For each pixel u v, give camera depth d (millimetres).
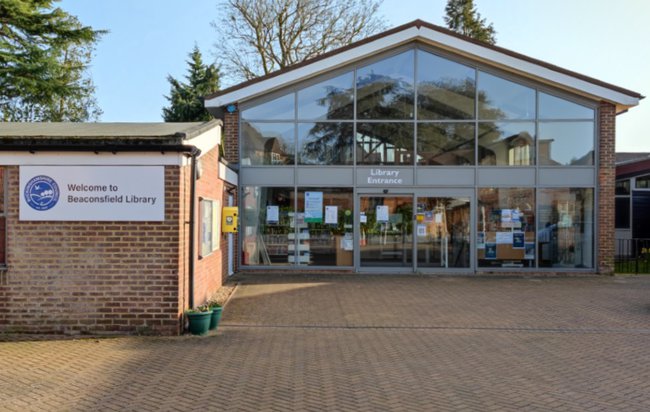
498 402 5316
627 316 9422
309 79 14672
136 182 7879
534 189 14547
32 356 6754
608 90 14000
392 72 14742
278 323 8758
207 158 9930
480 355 7012
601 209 14359
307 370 6273
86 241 7879
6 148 7688
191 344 7395
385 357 6871
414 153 14602
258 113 14719
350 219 14625
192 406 5117
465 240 14555
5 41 21641
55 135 7988
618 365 6617
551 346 7496
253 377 5988
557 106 14578
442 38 14219
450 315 9430
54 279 7875
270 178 14641
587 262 14492
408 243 14594
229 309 9797
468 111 14656
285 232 14617
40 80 22219
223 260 12539
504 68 14398
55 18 22156
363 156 14664
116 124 10891
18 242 7875
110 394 5422
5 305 7883
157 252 7895
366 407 5133
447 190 14586
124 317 7895
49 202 7859
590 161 14500
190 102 36906
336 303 10398
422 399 5371
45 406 5109
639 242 20297
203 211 9516
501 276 14117
